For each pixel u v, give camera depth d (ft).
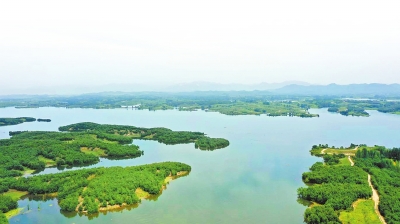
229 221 370.73
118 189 433.89
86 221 373.20
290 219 375.86
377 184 447.01
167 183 500.74
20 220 377.30
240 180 515.09
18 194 449.89
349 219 346.13
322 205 383.86
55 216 386.93
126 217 382.63
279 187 481.05
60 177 486.79
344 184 447.83
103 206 400.88
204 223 366.02
